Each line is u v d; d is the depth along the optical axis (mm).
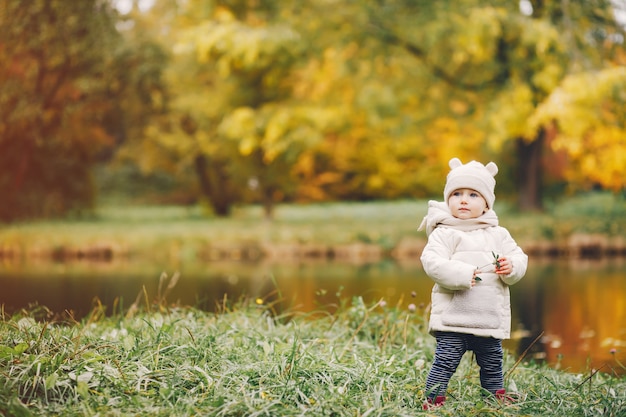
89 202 23203
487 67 17453
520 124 15414
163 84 21594
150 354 3766
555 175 21828
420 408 3449
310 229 17188
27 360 3439
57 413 3062
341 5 17578
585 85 13789
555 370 4816
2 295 8797
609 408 3582
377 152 27891
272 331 4996
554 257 14617
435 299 3689
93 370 3426
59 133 21094
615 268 12477
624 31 16375
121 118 25062
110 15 19969
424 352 4941
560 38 15531
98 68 20078
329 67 18703
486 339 3658
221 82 19484
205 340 4121
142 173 35281
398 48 18516
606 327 7125
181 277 11008
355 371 3793
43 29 18719
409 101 19078
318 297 8664
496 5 15898
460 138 18781
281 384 3424
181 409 3137
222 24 16344
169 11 21078
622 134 14469
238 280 10586
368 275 11336
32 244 15102
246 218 23891
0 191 20719
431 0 16875
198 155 24703
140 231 17359
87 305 7973
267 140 17109
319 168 29891
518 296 9188
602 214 18422
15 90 19328
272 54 16844
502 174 22125
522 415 3395
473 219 3758
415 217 21812
